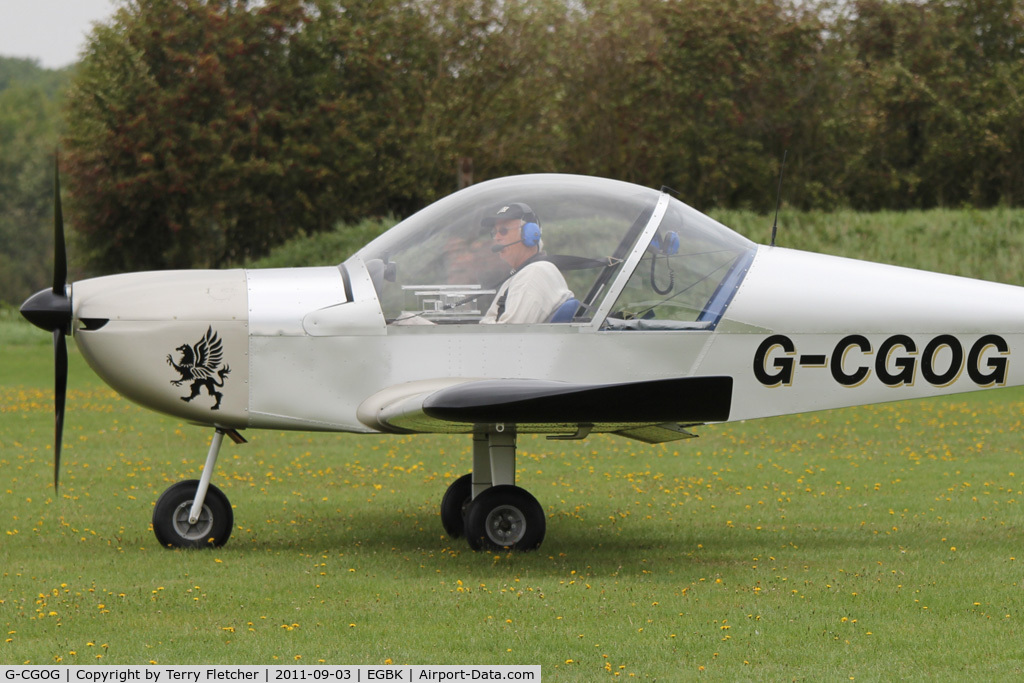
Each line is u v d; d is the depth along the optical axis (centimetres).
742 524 1883
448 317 1605
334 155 8775
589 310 1619
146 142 8481
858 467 2525
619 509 2031
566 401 1376
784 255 1706
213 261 9125
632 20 8731
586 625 1217
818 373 1669
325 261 7438
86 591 1363
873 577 1462
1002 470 2469
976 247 6600
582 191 1653
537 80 8794
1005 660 1098
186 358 1578
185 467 2505
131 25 8569
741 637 1173
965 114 9475
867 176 9250
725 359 1644
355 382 1595
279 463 2588
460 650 1127
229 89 8481
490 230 1623
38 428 3152
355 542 1730
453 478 2403
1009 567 1526
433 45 8931
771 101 8750
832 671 1065
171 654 1112
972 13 9856
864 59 9900
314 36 8725
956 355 1691
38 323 1602
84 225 8806
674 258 1644
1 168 19362
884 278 1703
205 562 1552
